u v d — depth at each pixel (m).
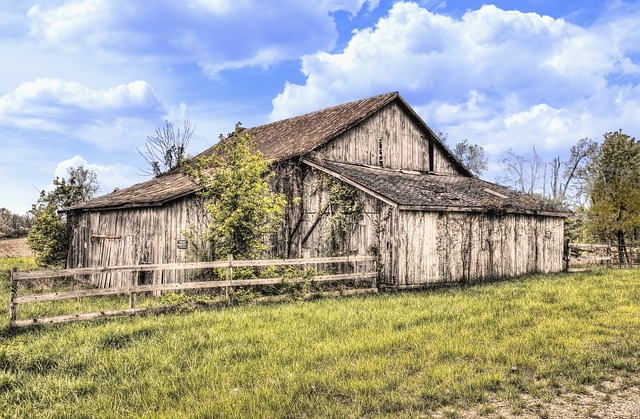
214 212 14.88
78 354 8.10
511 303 12.59
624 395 6.59
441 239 17.77
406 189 18.36
